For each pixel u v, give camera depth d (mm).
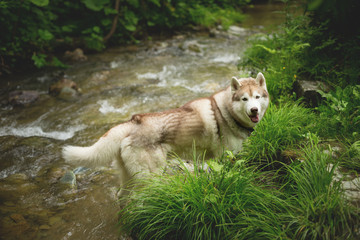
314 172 2566
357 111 3426
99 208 3193
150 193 2693
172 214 2592
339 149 3092
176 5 11898
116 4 9688
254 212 2436
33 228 2865
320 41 4965
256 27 12469
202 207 2527
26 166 3961
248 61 6117
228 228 2461
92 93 6387
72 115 5418
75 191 3479
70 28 9383
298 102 4121
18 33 7691
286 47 5250
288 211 2365
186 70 7699
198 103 3088
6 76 7184
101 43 9383
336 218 2215
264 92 2998
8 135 4711
